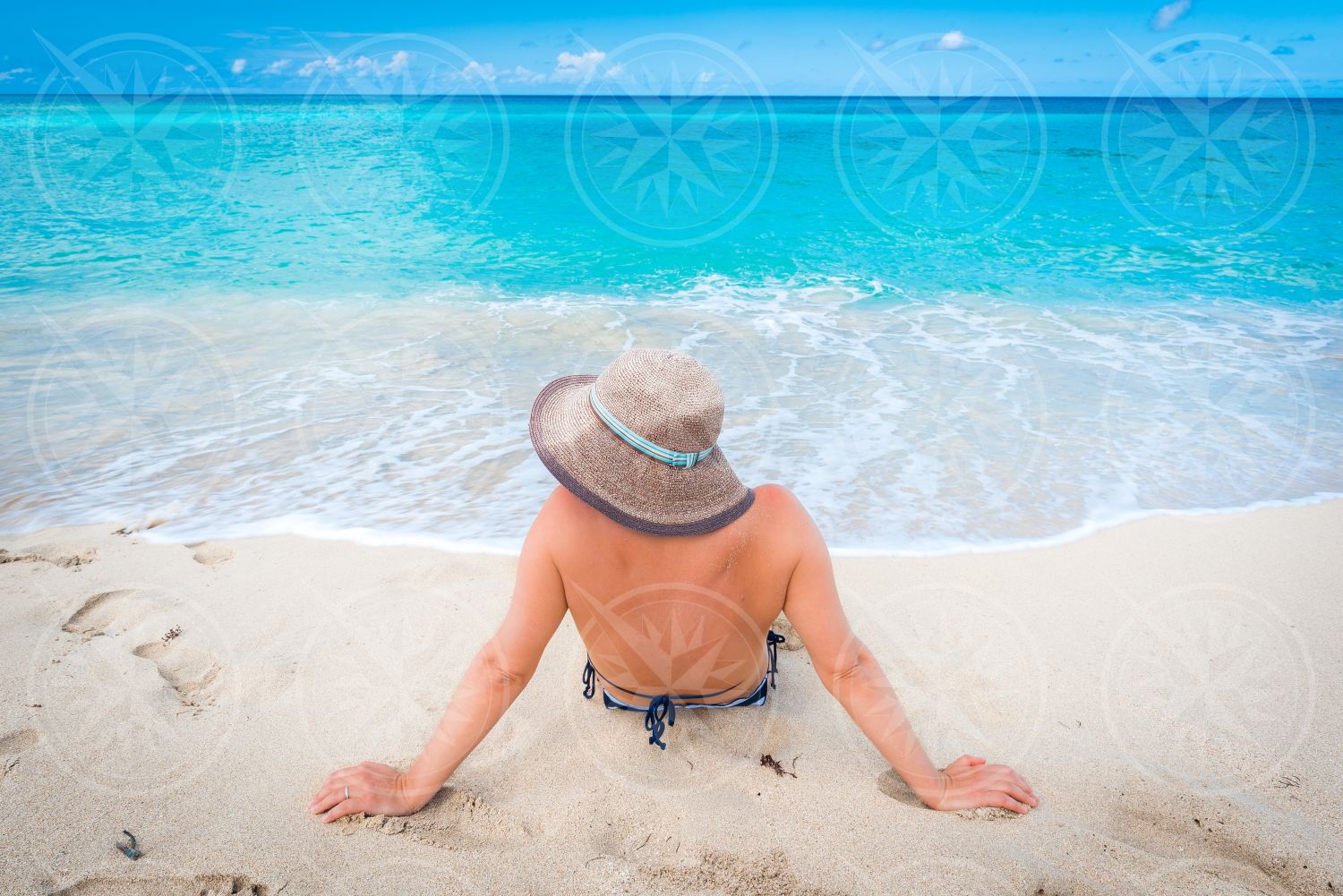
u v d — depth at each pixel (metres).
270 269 9.11
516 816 1.99
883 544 3.47
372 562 3.29
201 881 1.79
